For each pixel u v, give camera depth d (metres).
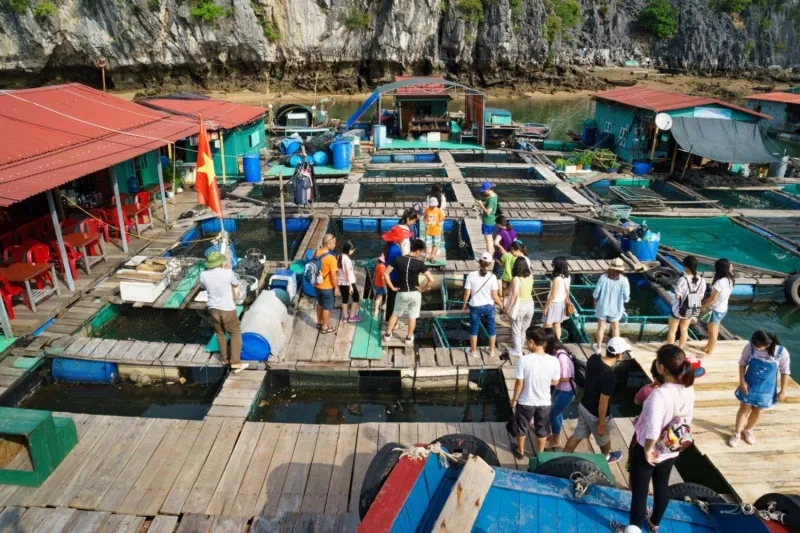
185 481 6.42
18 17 46.81
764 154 21.05
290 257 14.62
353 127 31.20
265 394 8.69
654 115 22.28
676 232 17.12
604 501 4.32
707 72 76.56
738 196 20.94
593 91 65.00
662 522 4.29
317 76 60.75
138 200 14.87
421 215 13.95
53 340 9.20
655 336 10.25
